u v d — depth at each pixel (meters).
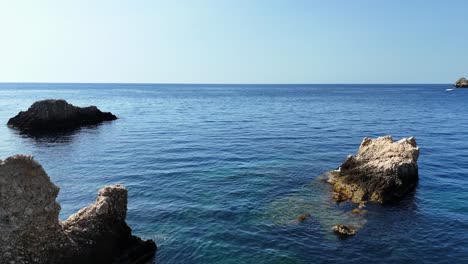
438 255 14.66
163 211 18.78
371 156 24.48
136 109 87.19
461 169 27.64
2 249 10.92
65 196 21.55
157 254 14.59
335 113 76.19
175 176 25.31
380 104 103.81
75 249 12.25
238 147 36.41
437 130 49.38
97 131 49.03
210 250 14.85
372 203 19.98
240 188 22.59
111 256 13.30
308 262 14.03
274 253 14.65
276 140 40.91
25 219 11.52
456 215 18.56
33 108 52.00
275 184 23.47
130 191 22.06
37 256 11.44
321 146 37.22
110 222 13.84
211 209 19.09
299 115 71.88
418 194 21.70
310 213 18.62
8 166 11.54
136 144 38.56
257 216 18.22
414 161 23.05
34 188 11.92
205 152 33.88
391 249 15.09
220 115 71.94
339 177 23.66
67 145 38.38
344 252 14.82
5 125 53.69
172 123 58.03
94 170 27.36
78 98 134.75
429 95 156.38
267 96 157.88
